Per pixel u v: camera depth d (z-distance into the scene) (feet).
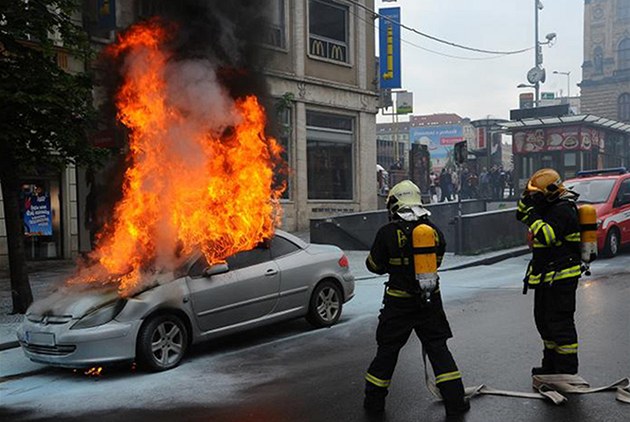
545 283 17.15
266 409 17.02
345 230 58.70
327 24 74.64
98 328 20.67
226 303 23.77
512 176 110.01
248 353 23.72
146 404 18.24
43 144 31.68
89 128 34.09
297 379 19.76
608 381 17.66
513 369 19.26
